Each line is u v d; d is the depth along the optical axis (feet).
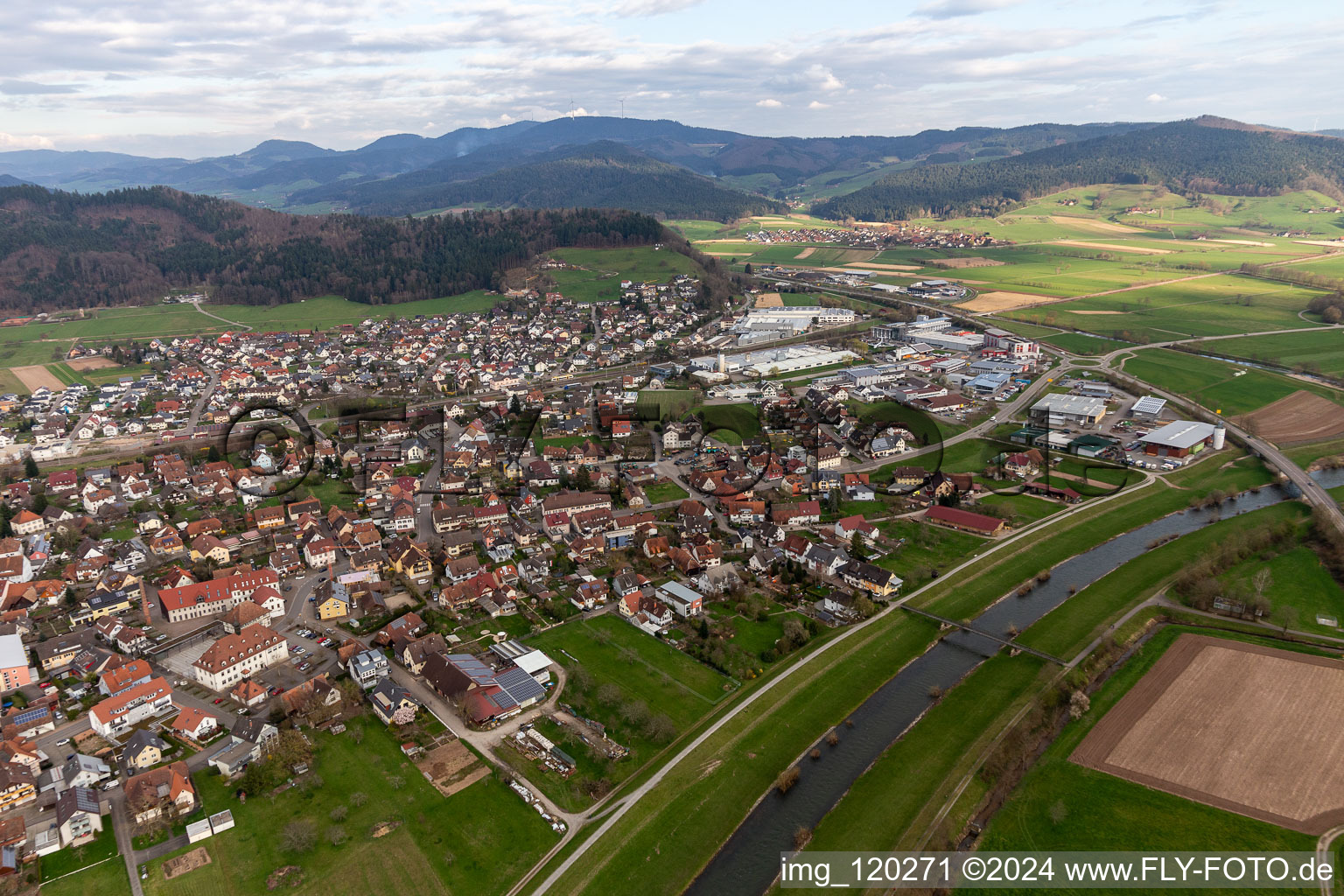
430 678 472.03
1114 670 472.85
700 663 495.00
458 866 336.70
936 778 386.11
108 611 570.46
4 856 335.47
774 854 346.95
